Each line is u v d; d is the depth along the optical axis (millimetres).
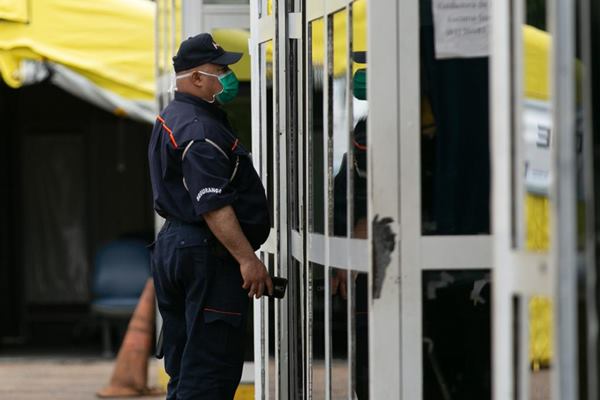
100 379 32406
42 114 43156
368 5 11297
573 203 7223
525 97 8805
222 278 14023
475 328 11422
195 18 21734
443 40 11297
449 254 11352
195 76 14344
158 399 28516
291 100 15547
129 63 26125
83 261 43250
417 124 11352
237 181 14133
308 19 14297
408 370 11414
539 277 7816
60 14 25953
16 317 42938
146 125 43188
